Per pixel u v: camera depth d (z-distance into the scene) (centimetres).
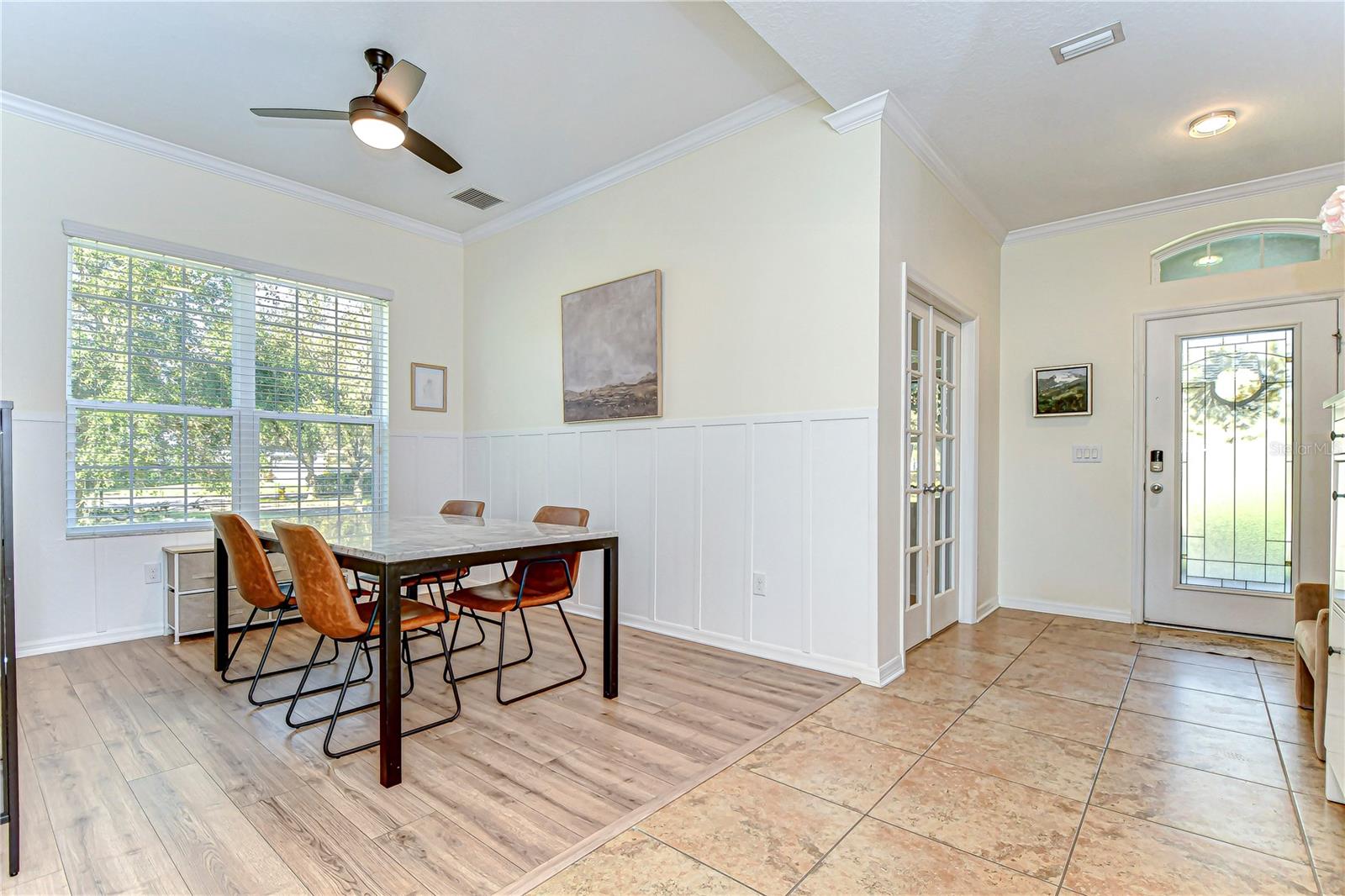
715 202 347
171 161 366
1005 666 307
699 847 161
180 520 371
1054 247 427
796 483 311
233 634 359
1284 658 320
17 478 317
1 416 154
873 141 287
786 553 313
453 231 500
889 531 296
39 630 322
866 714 247
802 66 258
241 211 393
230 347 393
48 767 202
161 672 295
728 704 258
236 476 393
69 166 333
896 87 274
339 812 177
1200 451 380
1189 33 235
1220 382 375
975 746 219
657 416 370
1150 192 376
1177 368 387
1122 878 149
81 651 327
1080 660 317
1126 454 400
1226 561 371
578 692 271
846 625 292
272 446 409
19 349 318
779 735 228
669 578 363
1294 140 315
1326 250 347
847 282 295
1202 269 383
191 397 376
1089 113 293
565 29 264
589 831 168
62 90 309
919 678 289
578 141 360
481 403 493
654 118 335
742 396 333
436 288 496
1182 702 260
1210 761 208
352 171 397
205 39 271
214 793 187
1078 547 415
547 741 222
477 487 493
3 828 168
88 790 188
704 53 281
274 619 374
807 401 308
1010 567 441
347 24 261
